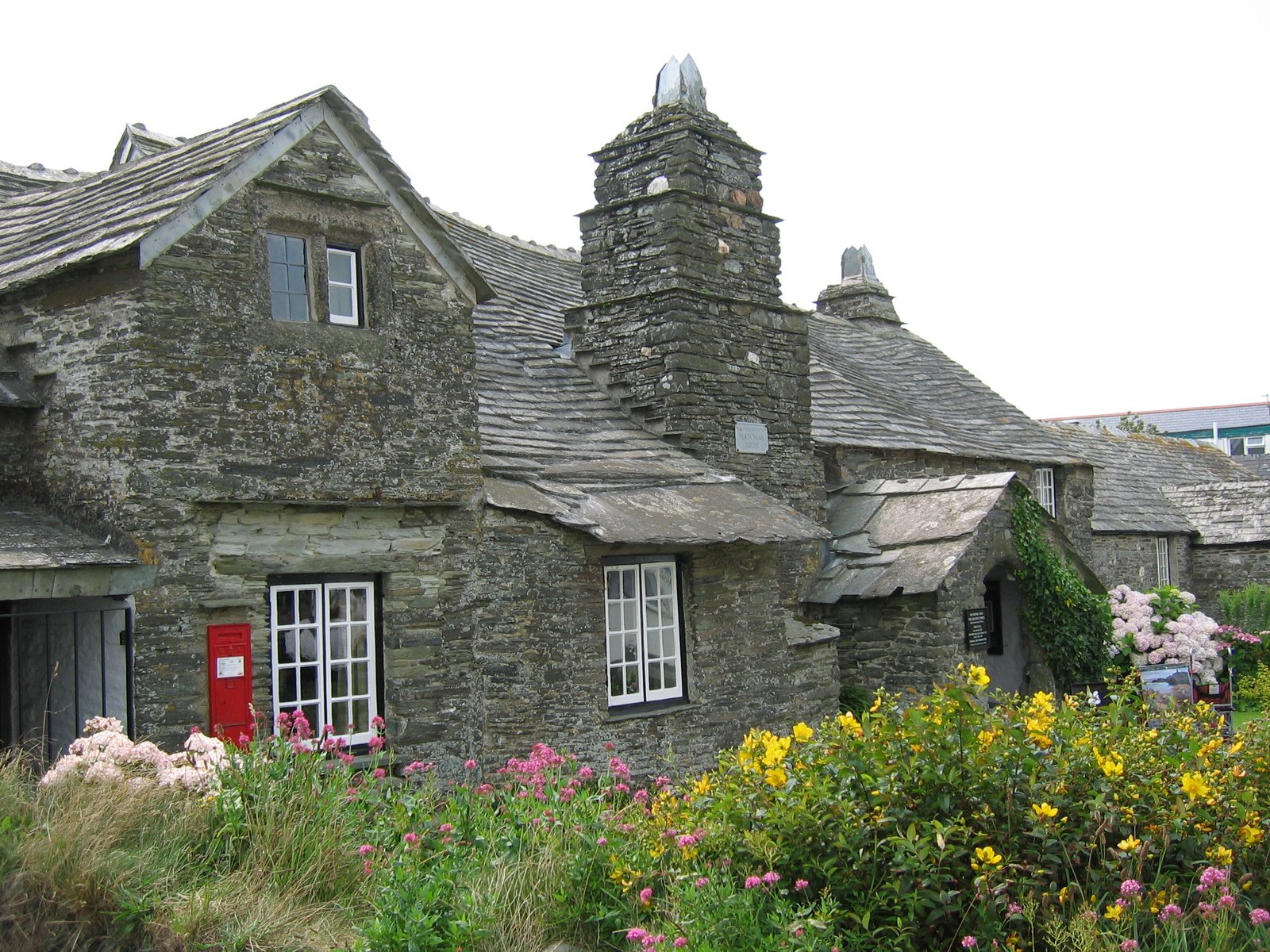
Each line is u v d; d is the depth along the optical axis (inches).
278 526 373.7
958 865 259.4
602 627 457.7
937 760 269.4
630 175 599.5
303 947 241.9
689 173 583.5
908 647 602.2
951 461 798.5
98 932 233.8
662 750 472.4
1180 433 2819.9
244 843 272.1
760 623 519.5
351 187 394.6
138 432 343.3
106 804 260.2
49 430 367.2
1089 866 262.1
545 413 538.6
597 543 455.5
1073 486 961.5
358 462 390.3
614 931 259.4
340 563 387.9
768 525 494.6
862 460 713.0
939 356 1021.8
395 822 296.8
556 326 641.0
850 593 607.8
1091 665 671.1
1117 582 1143.0
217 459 357.4
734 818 276.2
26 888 232.1
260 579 368.2
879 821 261.4
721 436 576.4
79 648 356.5
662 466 528.1
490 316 610.2
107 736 283.9
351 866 273.6
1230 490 1296.8
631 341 579.8
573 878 268.7
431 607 411.2
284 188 377.7
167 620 346.3
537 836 285.0
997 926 246.5
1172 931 243.4
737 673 507.2
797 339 628.1
